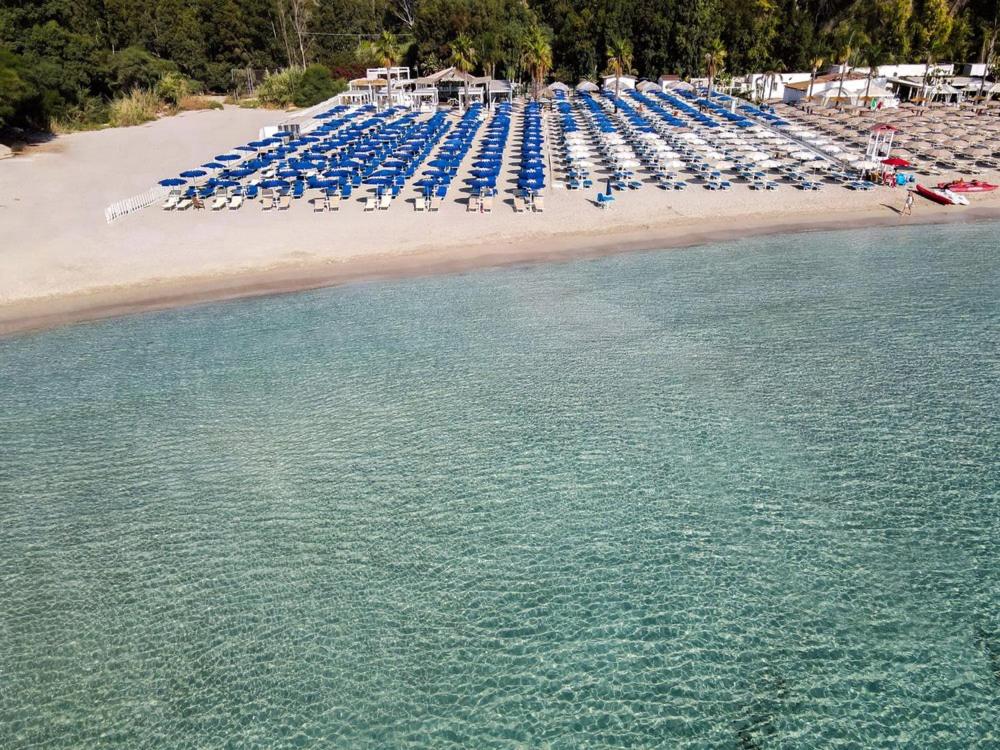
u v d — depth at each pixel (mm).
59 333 25203
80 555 14828
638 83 75188
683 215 37031
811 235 34312
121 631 12961
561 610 13250
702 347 23234
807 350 22828
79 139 58688
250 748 10820
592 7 81875
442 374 22000
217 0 88875
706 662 12086
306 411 20125
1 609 13422
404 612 13305
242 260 31594
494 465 17547
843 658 12047
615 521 15523
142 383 21734
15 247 32562
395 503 16328
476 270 30703
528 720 11156
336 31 99938
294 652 12500
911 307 25875
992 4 77250
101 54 72688
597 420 19312
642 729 10938
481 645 12562
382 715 11320
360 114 62719
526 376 21703
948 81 67562
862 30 77312
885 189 40469
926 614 12867
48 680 11992
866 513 15484
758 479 16734
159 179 44719
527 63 71875
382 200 38125
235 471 17594
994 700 11203
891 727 10828
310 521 15797
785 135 51031
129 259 31531
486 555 14664
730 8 78250
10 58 57031
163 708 11500
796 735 10758
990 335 23500
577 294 27922
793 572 13938
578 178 41844
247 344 24234
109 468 17781
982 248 31781
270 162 45594
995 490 16094
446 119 61438
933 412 19188
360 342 24203
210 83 88625
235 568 14445
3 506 16359
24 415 20078
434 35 81000
